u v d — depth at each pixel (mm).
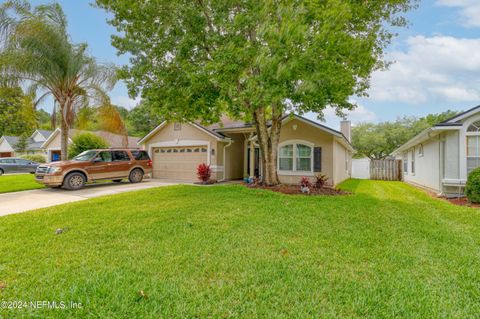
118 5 8109
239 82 8500
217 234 4555
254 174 15078
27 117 12891
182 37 8422
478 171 7918
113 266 3293
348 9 7391
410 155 16297
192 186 10602
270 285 2859
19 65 10562
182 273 3119
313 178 12664
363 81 10125
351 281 2949
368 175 21375
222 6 7891
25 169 19641
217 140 14234
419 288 2818
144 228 4895
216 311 2410
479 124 8820
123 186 11953
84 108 12391
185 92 8414
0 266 3289
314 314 2387
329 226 5117
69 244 4082
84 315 2352
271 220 5477
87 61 12078
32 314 2352
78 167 10930
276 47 6984
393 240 4332
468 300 2615
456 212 6574
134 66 9109
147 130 33938
